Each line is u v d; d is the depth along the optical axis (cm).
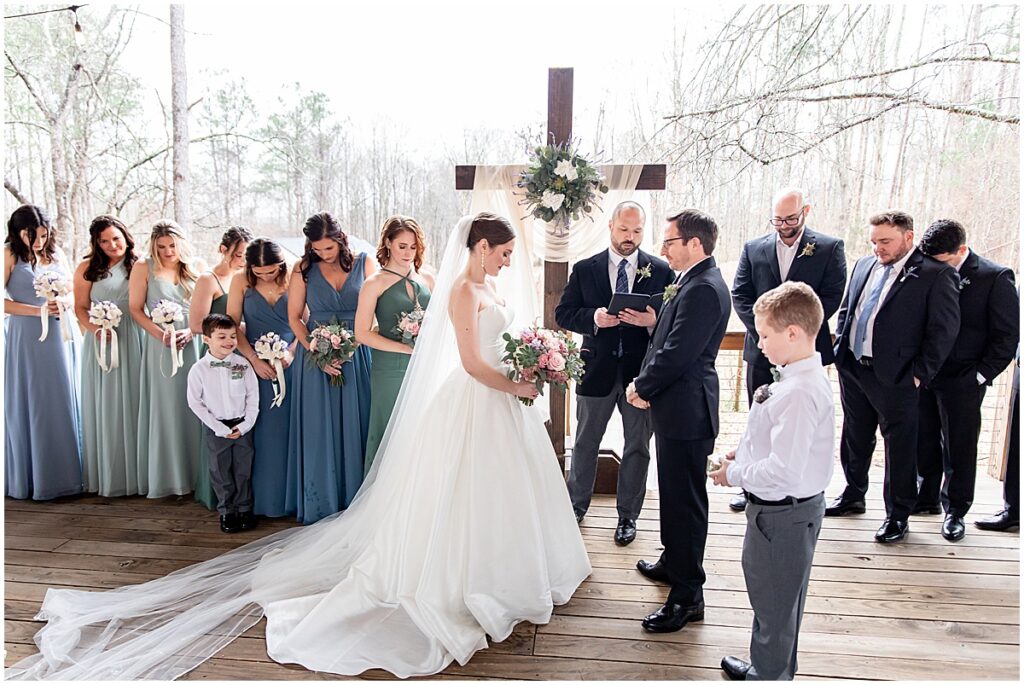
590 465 319
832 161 577
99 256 342
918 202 556
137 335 348
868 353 307
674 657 218
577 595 260
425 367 258
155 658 213
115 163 682
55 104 645
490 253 239
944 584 268
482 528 231
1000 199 521
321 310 319
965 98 521
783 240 327
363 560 247
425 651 216
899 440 301
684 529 229
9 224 338
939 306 283
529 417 258
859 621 240
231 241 341
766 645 188
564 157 311
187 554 295
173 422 347
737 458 189
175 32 663
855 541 309
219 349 308
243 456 318
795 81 567
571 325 309
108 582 270
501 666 213
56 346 347
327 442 320
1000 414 393
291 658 213
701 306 215
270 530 321
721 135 593
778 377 180
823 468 175
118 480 359
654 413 229
